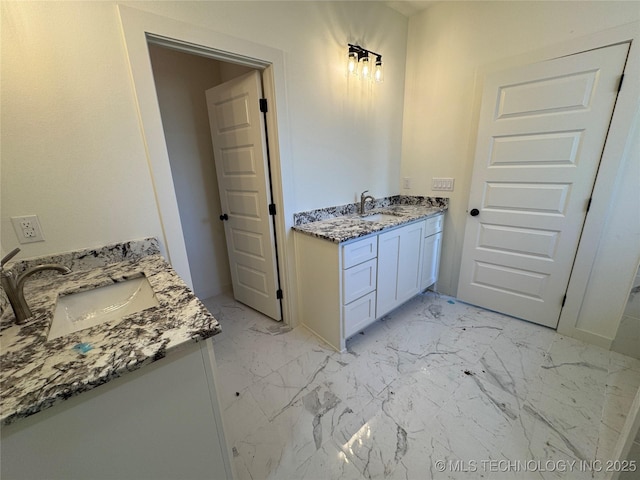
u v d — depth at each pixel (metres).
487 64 2.05
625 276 1.74
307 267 2.02
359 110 2.28
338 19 1.97
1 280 0.80
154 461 0.78
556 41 1.75
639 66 1.50
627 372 1.67
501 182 2.12
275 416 1.44
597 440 1.27
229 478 0.97
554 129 1.82
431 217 2.39
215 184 2.66
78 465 0.66
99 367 0.63
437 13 2.25
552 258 2.00
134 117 1.28
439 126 2.43
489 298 2.39
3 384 0.58
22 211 1.10
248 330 2.22
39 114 1.08
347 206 2.39
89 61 1.14
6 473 0.58
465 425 1.37
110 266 1.29
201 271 2.73
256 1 1.56
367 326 2.22
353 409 1.47
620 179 1.66
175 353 0.74
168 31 1.30
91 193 1.23
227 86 1.97
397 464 1.20
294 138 1.90
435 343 2.00
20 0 0.99
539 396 1.51
